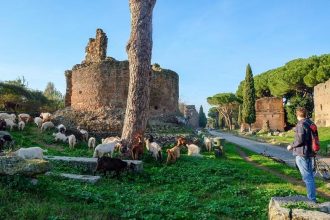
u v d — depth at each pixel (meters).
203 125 123.56
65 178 13.15
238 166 18.81
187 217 9.07
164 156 20.38
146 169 16.75
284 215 7.89
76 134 25.88
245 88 72.44
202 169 16.64
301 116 9.36
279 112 73.81
